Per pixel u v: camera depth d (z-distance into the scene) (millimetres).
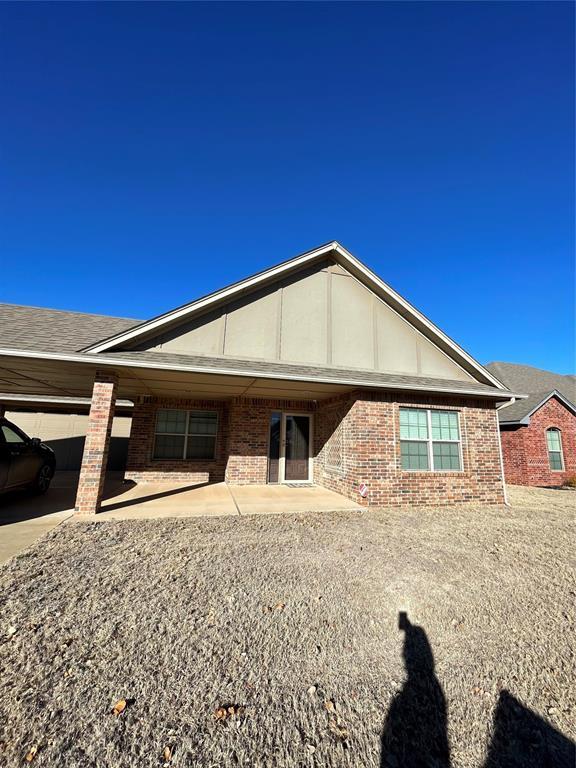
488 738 2068
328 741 1997
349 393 9242
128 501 8062
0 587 3713
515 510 8664
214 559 4617
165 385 9109
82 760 1808
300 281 8992
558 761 1932
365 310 9414
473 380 10008
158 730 2010
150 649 2742
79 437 15055
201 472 11359
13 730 1976
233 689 2357
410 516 7520
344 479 9266
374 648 2857
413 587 3951
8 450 7344
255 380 8070
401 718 2186
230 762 1839
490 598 3758
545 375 20781
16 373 7887
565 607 3600
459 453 9469
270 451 11406
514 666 2688
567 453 15352
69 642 2801
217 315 8141
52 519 6469
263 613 3320
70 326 8516
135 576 4055
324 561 4645
